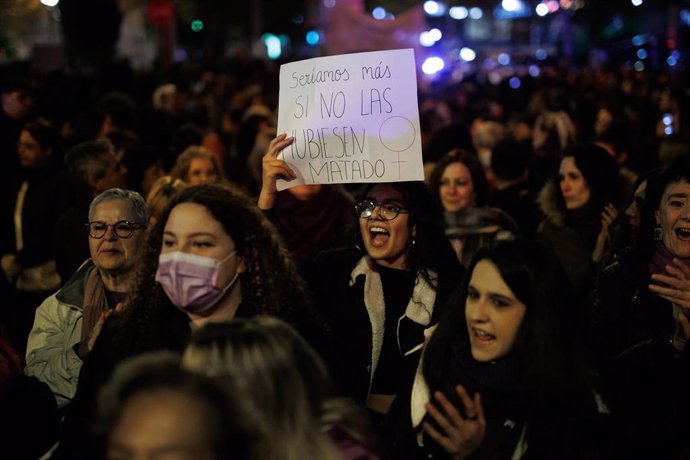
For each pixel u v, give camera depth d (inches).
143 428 83.6
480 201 244.2
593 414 122.9
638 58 1201.4
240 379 98.3
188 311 134.6
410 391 137.7
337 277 173.2
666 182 174.9
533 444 121.5
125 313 138.4
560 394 121.2
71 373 163.9
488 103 607.2
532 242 126.0
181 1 1267.2
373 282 169.2
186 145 371.9
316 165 172.4
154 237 138.3
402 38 634.2
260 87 760.3
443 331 130.9
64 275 228.7
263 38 1841.8
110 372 134.6
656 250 173.8
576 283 235.0
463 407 126.2
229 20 1672.0
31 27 888.3
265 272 136.9
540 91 692.1
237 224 134.2
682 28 1095.0
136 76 761.6
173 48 1226.0
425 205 173.0
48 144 286.0
